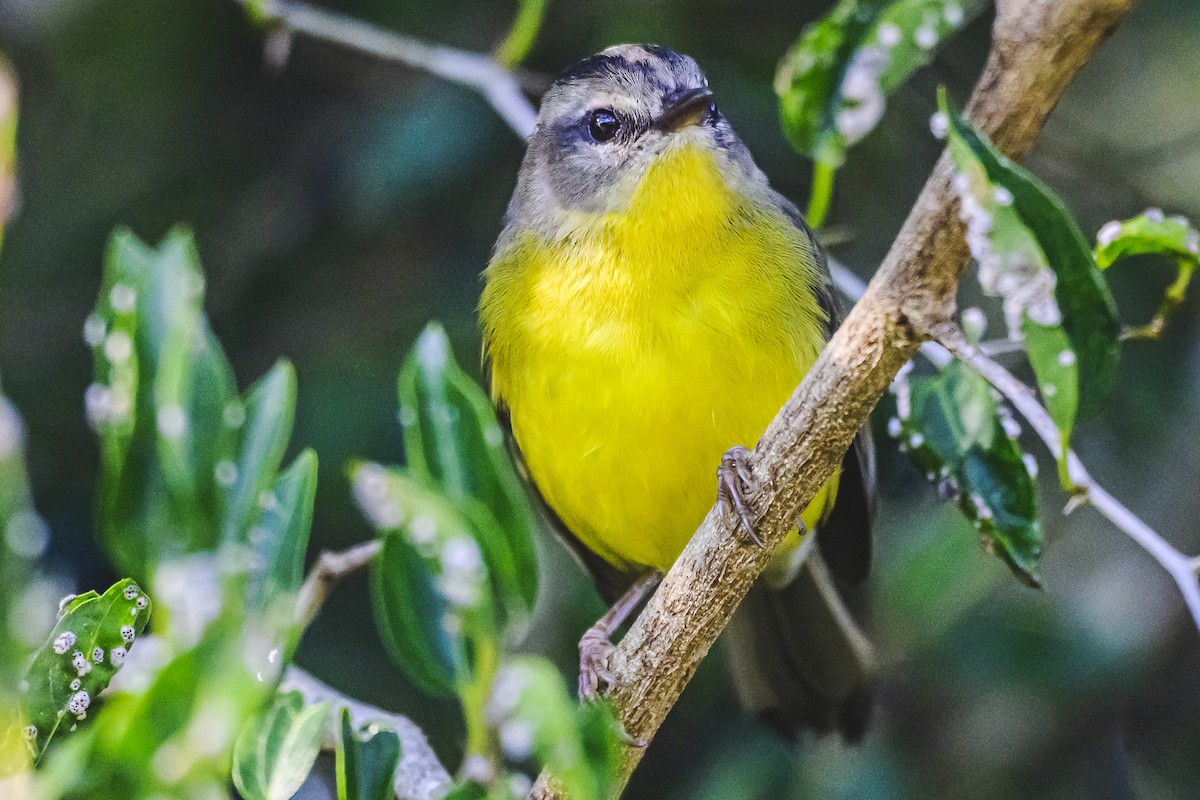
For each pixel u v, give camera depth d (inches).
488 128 423.5
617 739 172.9
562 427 323.3
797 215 344.8
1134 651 392.8
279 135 454.3
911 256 207.8
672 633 235.6
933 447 253.0
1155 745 405.1
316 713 185.5
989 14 437.1
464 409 213.0
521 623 193.0
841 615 374.6
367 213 417.4
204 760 156.3
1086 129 448.5
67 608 179.0
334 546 414.0
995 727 394.9
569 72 347.9
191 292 194.4
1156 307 413.7
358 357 421.7
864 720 379.9
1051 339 198.8
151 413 189.0
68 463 434.0
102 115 450.6
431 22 442.9
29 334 437.7
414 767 260.8
